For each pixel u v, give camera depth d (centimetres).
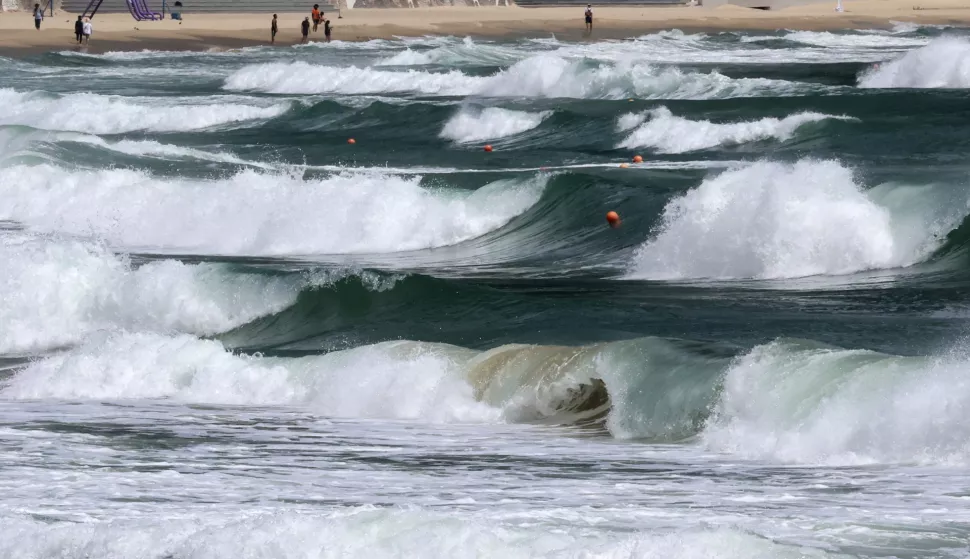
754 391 3869
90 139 11250
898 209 6925
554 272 7344
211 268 6500
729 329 5416
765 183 7112
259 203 8806
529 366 4497
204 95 18112
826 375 3769
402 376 4628
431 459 3681
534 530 2594
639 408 4106
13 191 9700
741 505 2964
